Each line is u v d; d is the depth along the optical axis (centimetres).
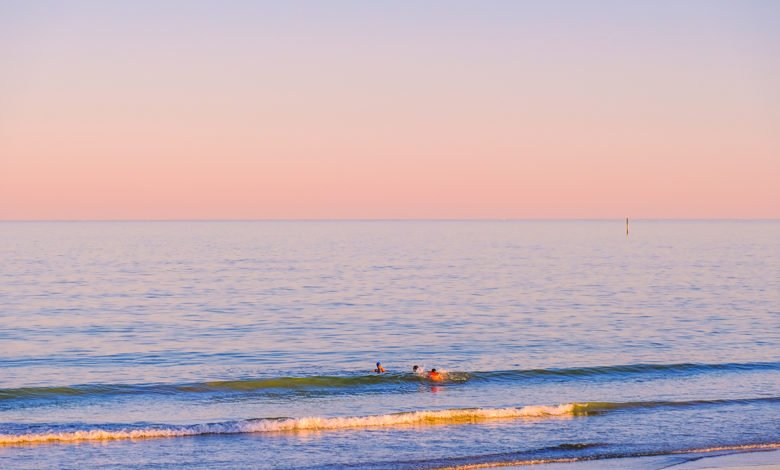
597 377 3894
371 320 6150
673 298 7738
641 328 5719
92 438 2716
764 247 19425
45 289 8519
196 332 5500
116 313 6531
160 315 6419
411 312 6650
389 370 4091
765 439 2819
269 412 3181
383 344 5016
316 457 2552
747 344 4981
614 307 7006
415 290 8612
